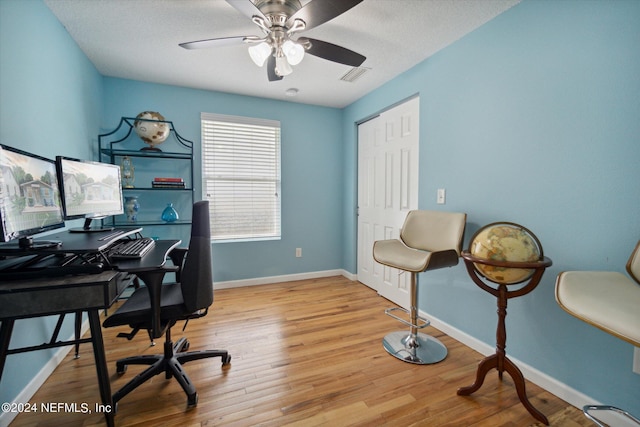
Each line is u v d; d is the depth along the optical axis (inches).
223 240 128.1
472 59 77.2
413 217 83.8
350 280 141.8
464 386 61.4
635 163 48.2
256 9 53.5
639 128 47.7
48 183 51.9
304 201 141.6
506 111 68.8
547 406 56.1
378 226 123.6
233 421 52.0
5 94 52.3
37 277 44.4
